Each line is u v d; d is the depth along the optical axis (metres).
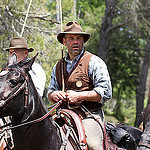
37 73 6.21
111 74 27.91
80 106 5.11
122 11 23.41
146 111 5.11
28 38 11.62
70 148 4.64
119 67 28.05
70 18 12.77
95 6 25.72
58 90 5.52
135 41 27.31
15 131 4.17
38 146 4.27
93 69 5.09
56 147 4.48
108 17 24.69
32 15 12.11
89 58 5.15
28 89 4.12
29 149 4.21
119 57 27.98
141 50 27.70
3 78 3.88
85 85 5.16
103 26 24.62
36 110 4.24
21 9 11.76
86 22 24.39
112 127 5.93
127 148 6.00
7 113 3.91
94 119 5.06
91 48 26.25
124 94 28.66
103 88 5.00
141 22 24.55
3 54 11.05
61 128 4.95
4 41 11.27
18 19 12.27
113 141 5.62
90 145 4.90
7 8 11.35
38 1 12.48
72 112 4.97
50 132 4.44
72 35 5.14
